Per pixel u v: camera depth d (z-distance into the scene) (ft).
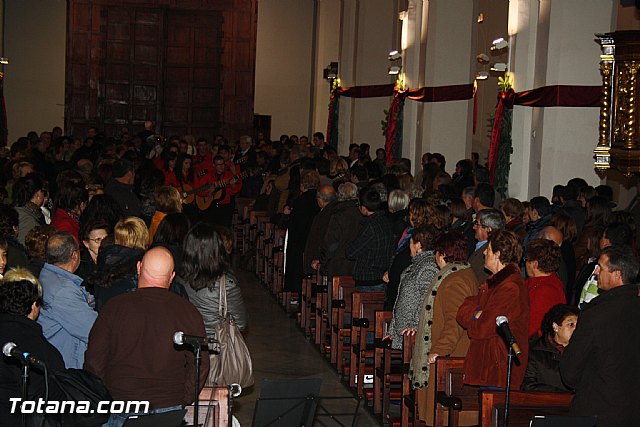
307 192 35.40
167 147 55.31
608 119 32.40
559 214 25.13
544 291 19.57
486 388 17.43
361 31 65.87
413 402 21.88
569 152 37.65
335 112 70.49
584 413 15.61
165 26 79.77
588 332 15.43
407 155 57.36
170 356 14.70
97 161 46.73
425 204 24.44
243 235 50.39
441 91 52.08
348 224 30.07
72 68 78.07
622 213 26.40
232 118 81.61
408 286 21.77
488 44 64.18
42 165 40.98
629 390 15.47
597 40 33.04
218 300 18.48
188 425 14.07
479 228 22.18
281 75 85.35
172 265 15.25
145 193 34.42
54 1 80.07
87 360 14.74
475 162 52.60
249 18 81.05
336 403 26.05
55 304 17.17
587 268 22.35
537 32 39.04
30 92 80.07
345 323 28.78
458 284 19.36
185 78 80.48
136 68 79.30
